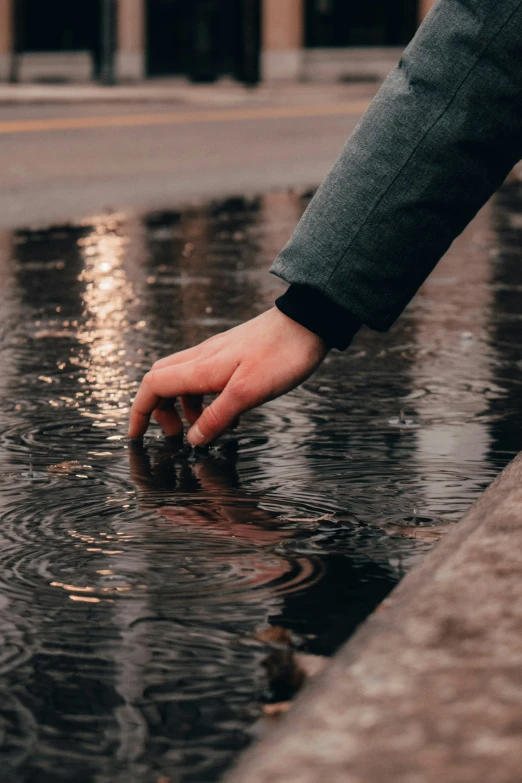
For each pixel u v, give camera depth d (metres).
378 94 1.65
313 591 1.54
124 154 11.85
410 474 2.16
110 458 2.29
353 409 2.73
